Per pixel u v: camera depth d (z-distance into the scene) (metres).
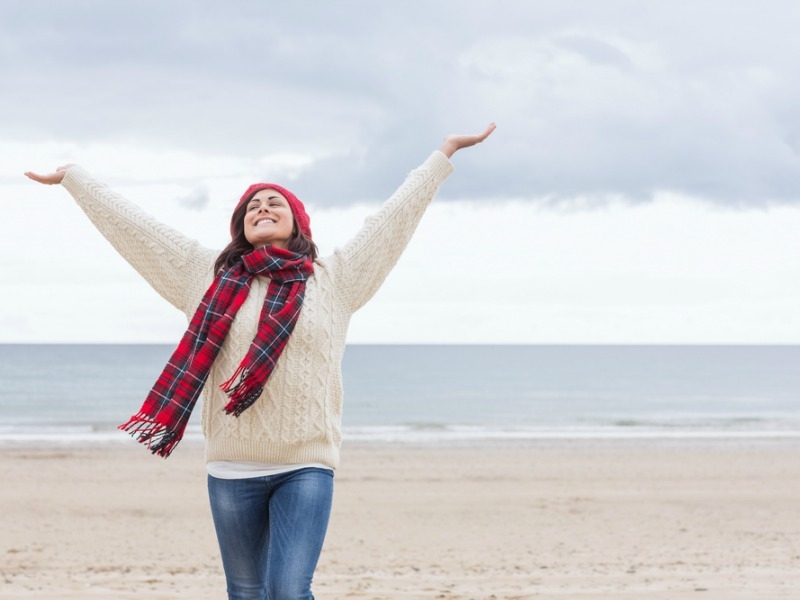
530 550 8.63
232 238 3.31
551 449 19.55
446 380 71.38
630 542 9.12
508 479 14.23
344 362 110.38
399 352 174.38
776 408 43.16
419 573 7.30
